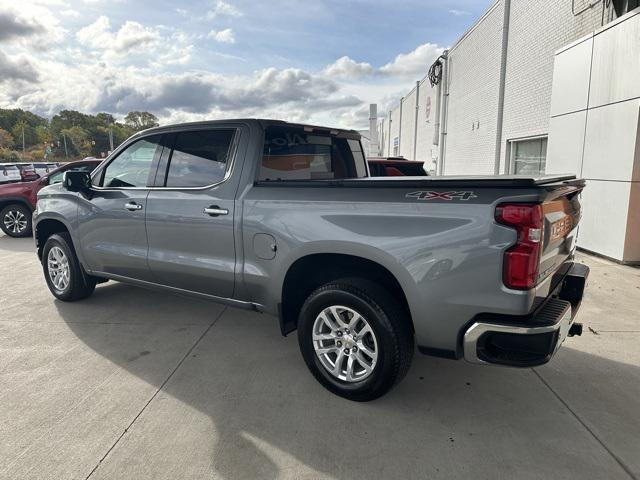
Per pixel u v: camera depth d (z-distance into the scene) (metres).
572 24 8.48
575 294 3.12
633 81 6.21
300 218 3.01
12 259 7.38
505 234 2.35
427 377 3.35
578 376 3.33
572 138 7.66
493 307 2.41
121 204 4.07
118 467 2.38
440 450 2.52
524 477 2.31
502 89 11.70
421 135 23.89
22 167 23.47
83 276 4.81
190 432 2.67
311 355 3.12
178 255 3.73
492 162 12.38
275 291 3.23
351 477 2.32
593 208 7.14
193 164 3.68
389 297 2.79
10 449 2.51
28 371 3.42
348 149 4.50
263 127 3.42
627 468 2.37
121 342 3.95
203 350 3.80
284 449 2.53
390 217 2.68
